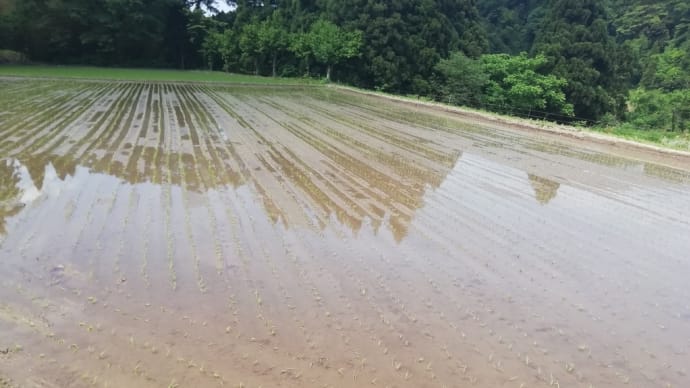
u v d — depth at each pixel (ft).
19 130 32.65
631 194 26.43
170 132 35.50
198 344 10.74
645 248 18.66
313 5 131.64
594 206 23.76
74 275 13.56
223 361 10.20
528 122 52.65
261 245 16.43
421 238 18.08
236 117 45.47
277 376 9.82
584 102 96.63
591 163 34.27
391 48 108.88
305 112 53.11
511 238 18.72
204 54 130.62
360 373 10.11
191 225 17.75
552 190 26.23
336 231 18.21
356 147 34.76
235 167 26.58
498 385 10.09
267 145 33.24
